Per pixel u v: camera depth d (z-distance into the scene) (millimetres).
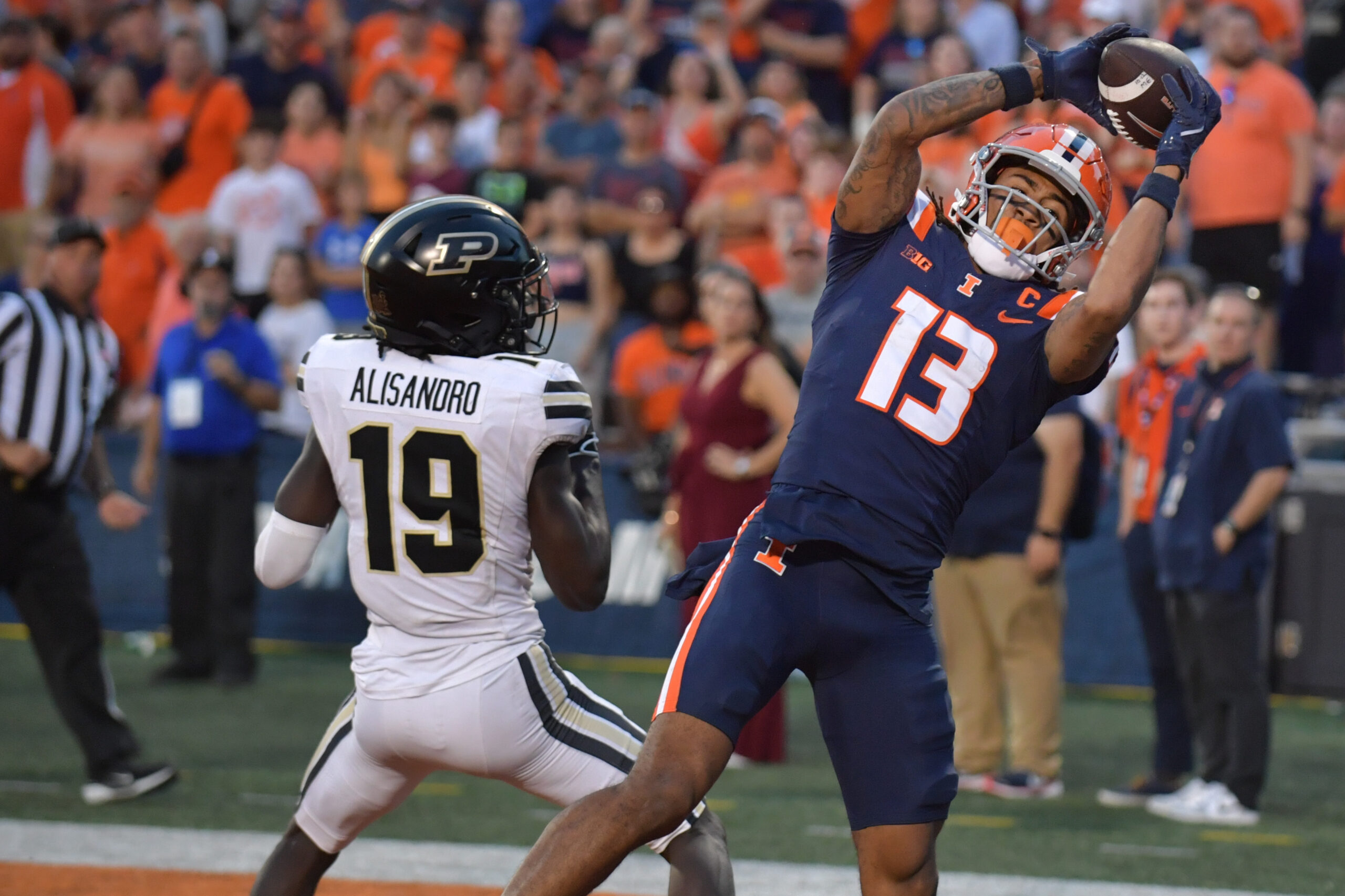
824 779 22422
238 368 28500
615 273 33969
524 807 20281
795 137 35812
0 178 38406
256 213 35969
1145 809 20922
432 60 42812
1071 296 10586
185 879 16031
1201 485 20219
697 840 11117
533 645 11227
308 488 11523
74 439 19500
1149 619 21672
